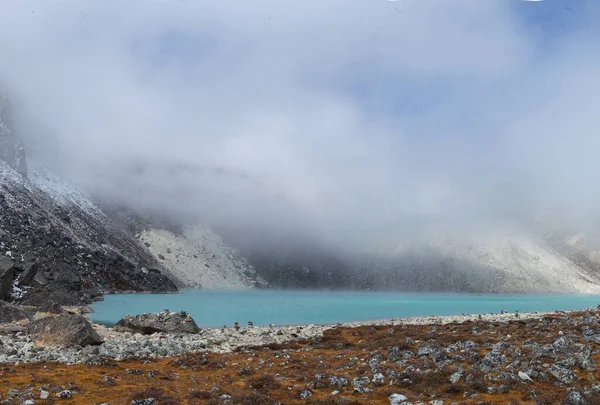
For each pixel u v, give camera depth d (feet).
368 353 122.31
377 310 361.92
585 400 67.72
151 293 454.81
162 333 167.53
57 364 102.27
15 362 103.71
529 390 75.61
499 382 79.97
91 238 511.40
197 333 175.22
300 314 312.09
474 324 179.52
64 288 297.33
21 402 72.49
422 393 79.77
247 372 99.45
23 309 213.46
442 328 176.55
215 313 307.17
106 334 164.55
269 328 195.31
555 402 69.97
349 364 108.27
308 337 165.58
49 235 398.62
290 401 79.05
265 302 431.84
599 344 103.55
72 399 76.33
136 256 594.24
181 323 177.37
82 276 385.91
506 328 153.17
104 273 436.76
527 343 110.93
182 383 90.99
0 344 122.52
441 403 72.23
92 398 77.41
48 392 78.43
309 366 107.34
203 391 83.46
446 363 95.09
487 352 106.01
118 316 251.39
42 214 435.94
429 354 107.55
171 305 343.05
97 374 94.73
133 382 89.45
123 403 75.51
